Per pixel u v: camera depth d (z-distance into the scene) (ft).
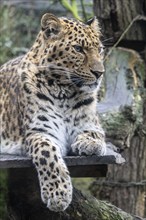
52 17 31.65
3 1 68.39
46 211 32.68
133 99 38.63
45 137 30.96
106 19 41.60
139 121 38.42
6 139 33.83
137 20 41.52
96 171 33.32
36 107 31.89
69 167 33.06
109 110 37.32
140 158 41.01
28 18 68.44
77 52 31.32
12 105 33.73
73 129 32.60
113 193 41.47
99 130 33.01
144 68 41.37
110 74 40.96
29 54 32.89
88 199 33.42
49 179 29.30
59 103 32.19
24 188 32.22
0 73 36.01
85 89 31.99
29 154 30.58
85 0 59.77
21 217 32.63
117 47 42.39
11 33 67.46
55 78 31.81
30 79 32.14
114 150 34.35
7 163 29.60
